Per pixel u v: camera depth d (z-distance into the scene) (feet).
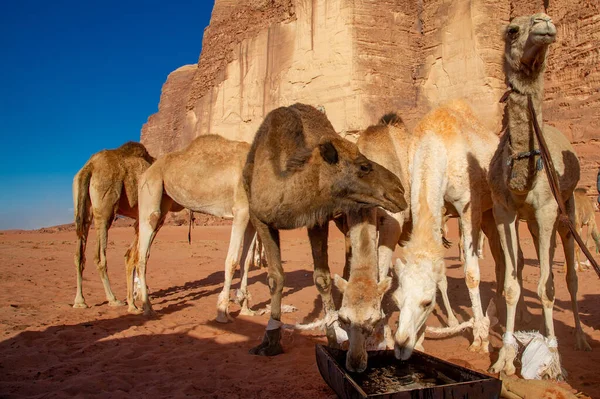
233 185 30.37
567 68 164.55
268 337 21.70
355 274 16.67
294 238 111.55
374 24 192.85
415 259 17.60
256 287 42.42
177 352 22.31
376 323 15.85
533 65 15.88
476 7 182.50
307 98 198.70
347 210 17.52
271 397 16.76
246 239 31.07
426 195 21.56
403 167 24.58
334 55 193.06
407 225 25.91
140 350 22.74
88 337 25.03
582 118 155.12
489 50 178.81
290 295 37.65
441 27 191.01
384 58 192.03
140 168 36.60
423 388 12.94
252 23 237.04
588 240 66.54
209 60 263.08
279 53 215.10
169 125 397.39
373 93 187.83
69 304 34.24
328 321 20.15
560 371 17.89
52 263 62.08
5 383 17.87
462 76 181.68
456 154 22.63
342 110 188.14
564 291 37.04
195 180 31.19
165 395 16.98
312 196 17.49
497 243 26.27
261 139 20.35
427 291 17.13
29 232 178.91
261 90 222.48
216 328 26.99
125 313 31.40
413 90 193.36
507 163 17.25
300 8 208.23
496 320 25.54
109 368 19.95
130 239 112.68
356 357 15.38
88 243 101.24
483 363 20.27
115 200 34.73
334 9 195.62
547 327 18.80
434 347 22.94
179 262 65.51
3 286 41.78
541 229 18.88
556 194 15.39
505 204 19.22
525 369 17.87
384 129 23.94
